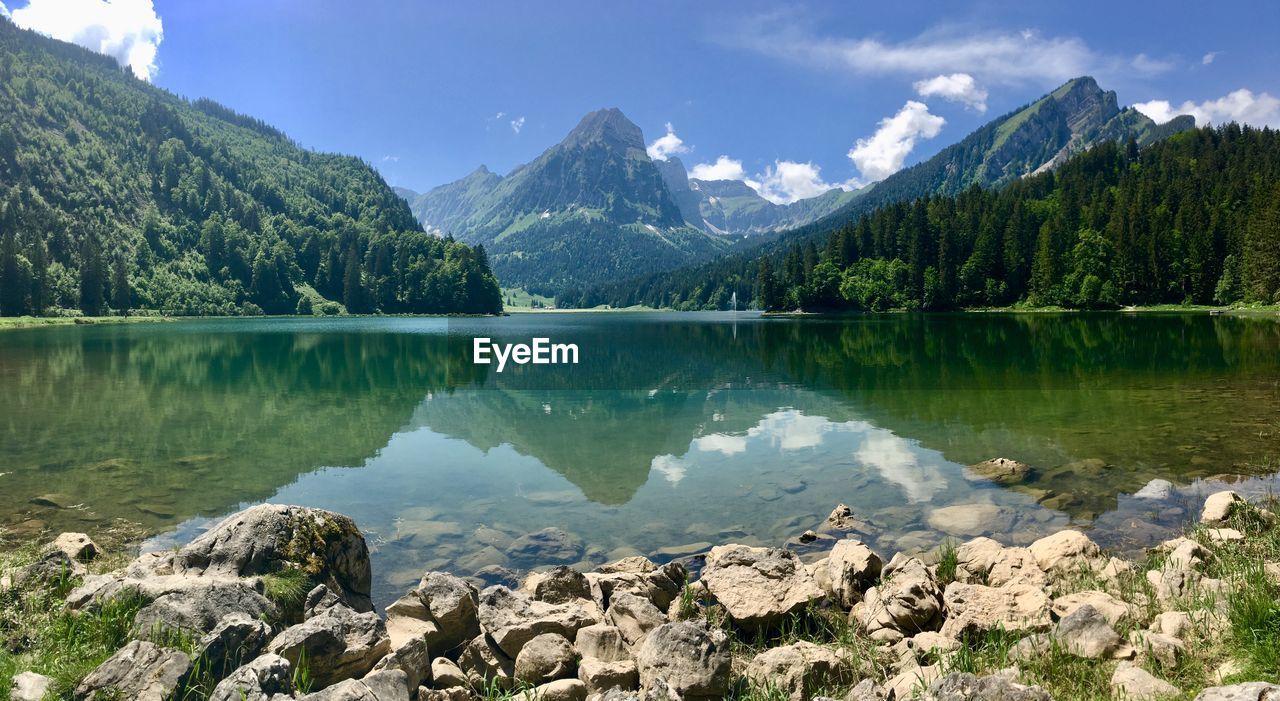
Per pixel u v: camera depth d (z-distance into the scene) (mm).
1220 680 5195
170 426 22047
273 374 40156
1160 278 123250
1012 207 162250
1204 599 6699
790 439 18875
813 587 8227
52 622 6613
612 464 16359
